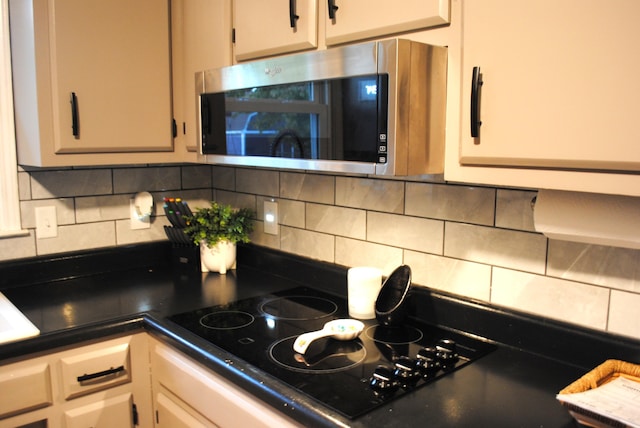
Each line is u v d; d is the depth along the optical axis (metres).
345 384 1.13
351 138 1.19
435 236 1.53
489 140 1.04
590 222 1.06
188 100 1.84
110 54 1.72
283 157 1.39
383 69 1.10
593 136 0.89
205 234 2.03
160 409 1.56
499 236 1.39
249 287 1.89
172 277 2.02
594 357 1.21
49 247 1.94
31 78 1.65
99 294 1.79
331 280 1.83
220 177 2.32
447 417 1.01
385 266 1.68
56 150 1.66
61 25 1.62
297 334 1.44
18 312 1.57
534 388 1.14
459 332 1.46
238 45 1.60
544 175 0.97
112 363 1.53
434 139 1.16
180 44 1.84
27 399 1.40
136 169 2.13
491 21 1.01
